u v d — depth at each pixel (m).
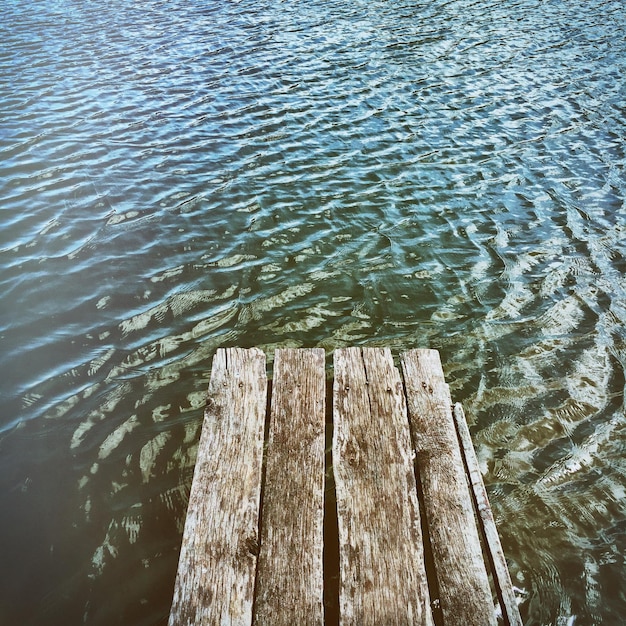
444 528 1.35
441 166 3.46
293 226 2.87
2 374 2.02
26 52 4.91
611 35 5.80
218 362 1.71
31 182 3.14
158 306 2.34
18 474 1.70
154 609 1.40
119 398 1.94
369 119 4.06
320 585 1.25
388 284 2.49
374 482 1.43
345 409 1.59
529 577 1.48
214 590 1.23
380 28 5.98
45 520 1.58
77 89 4.29
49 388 1.97
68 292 2.40
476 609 1.23
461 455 1.56
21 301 2.34
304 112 4.13
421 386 1.67
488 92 4.53
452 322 2.29
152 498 1.64
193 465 1.73
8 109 3.93
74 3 6.32
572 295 2.43
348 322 2.29
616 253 2.70
